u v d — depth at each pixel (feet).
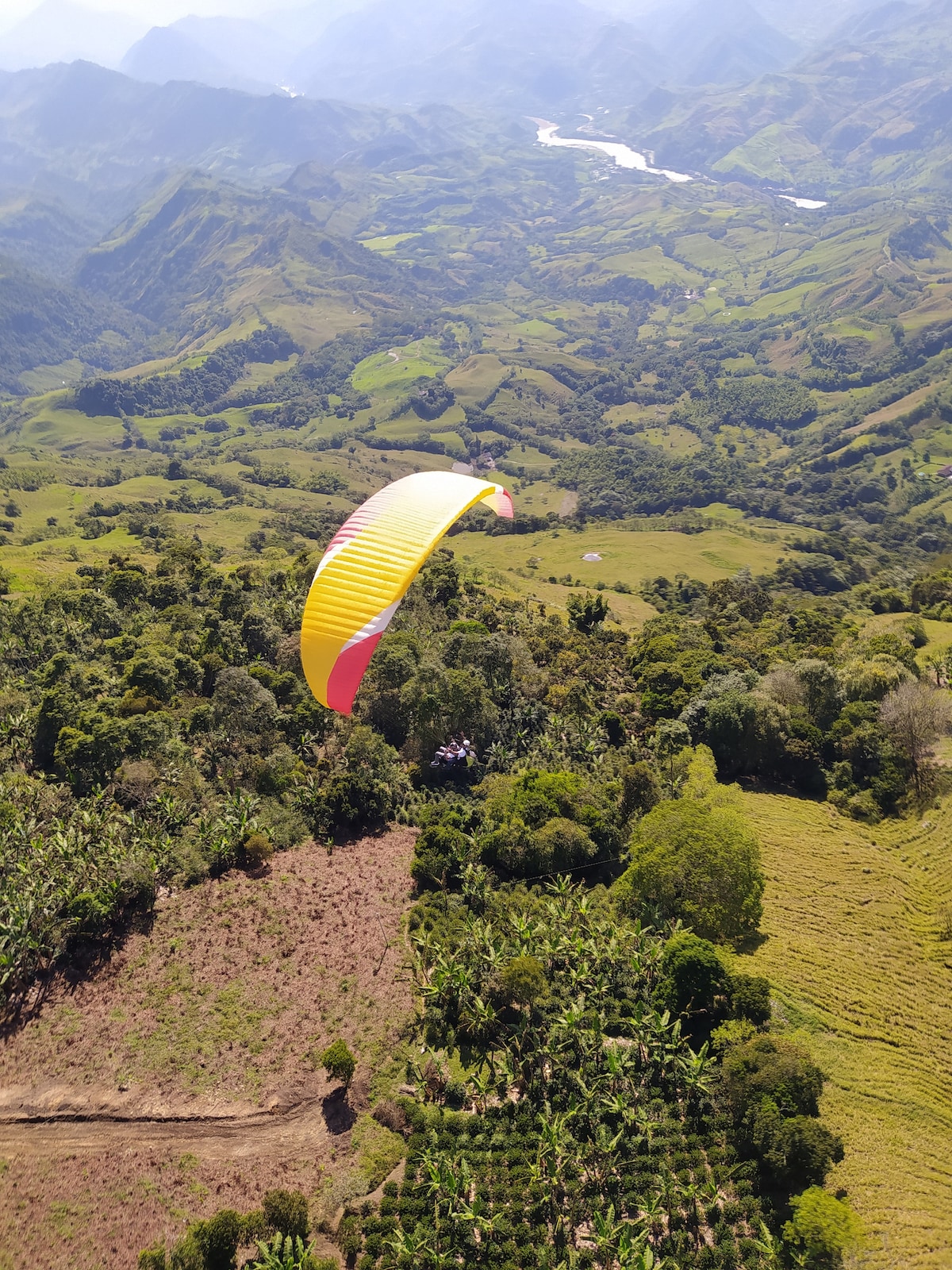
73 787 141.59
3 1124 87.61
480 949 104.53
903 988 106.83
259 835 127.65
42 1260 75.66
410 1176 81.61
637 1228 76.02
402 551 78.84
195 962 108.27
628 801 142.41
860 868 131.44
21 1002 101.65
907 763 154.61
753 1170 81.20
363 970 107.34
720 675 182.50
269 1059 94.84
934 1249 75.15
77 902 109.40
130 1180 82.17
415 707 161.79
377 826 139.64
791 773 160.66
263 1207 77.46
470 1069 93.66
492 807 137.39
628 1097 88.28
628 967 104.22
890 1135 86.43
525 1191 79.97
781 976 106.11
